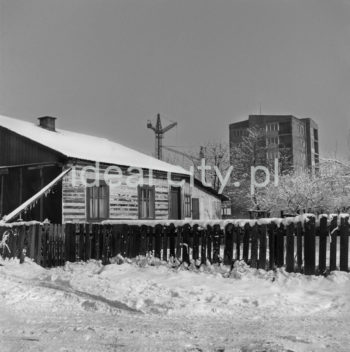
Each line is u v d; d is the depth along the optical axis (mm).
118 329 7008
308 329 6914
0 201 22734
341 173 21938
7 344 6195
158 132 65938
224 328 7031
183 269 11930
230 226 11484
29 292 9852
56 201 20672
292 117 93812
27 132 23562
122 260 13258
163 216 25500
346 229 10086
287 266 10594
